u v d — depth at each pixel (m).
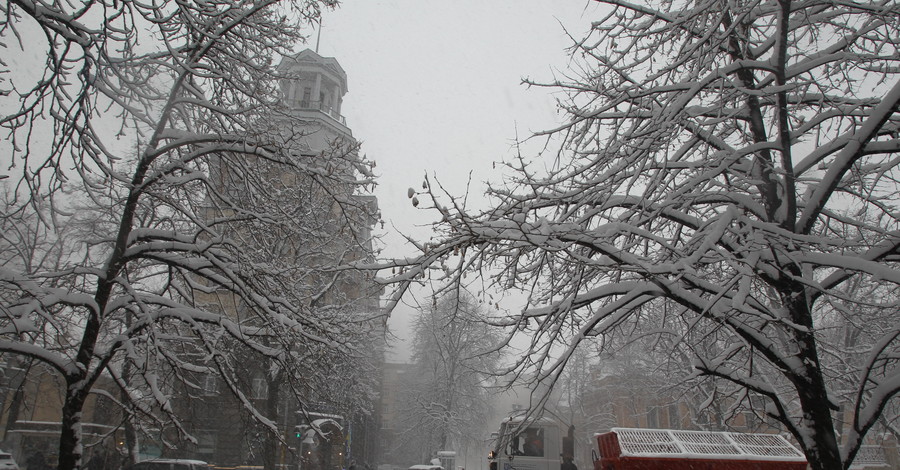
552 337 7.14
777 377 13.25
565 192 7.50
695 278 6.55
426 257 6.35
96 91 9.39
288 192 11.96
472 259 6.67
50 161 8.84
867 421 5.95
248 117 11.47
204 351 11.45
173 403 17.98
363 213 11.23
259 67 10.90
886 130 6.70
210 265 10.45
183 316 10.21
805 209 6.59
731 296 6.50
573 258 6.62
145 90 11.01
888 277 5.47
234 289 10.46
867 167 7.56
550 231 6.29
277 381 17.86
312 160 11.41
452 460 36.19
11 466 17.08
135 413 10.45
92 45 8.09
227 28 10.07
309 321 10.60
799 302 6.43
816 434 6.07
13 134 8.39
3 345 8.81
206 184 10.55
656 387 21.05
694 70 6.64
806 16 6.41
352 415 26.69
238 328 10.46
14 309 8.87
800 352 6.25
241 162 10.99
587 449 41.62
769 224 6.20
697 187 7.87
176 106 11.23
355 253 11.58
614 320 7.44
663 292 6.69
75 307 11.07
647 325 11.09
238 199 11.76
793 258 6.44
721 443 8.41
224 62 10.93
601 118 7.50
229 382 10.54
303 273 11.48
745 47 7.01
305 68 30.45
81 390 9.41
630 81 7.32
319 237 11.59
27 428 23.12
